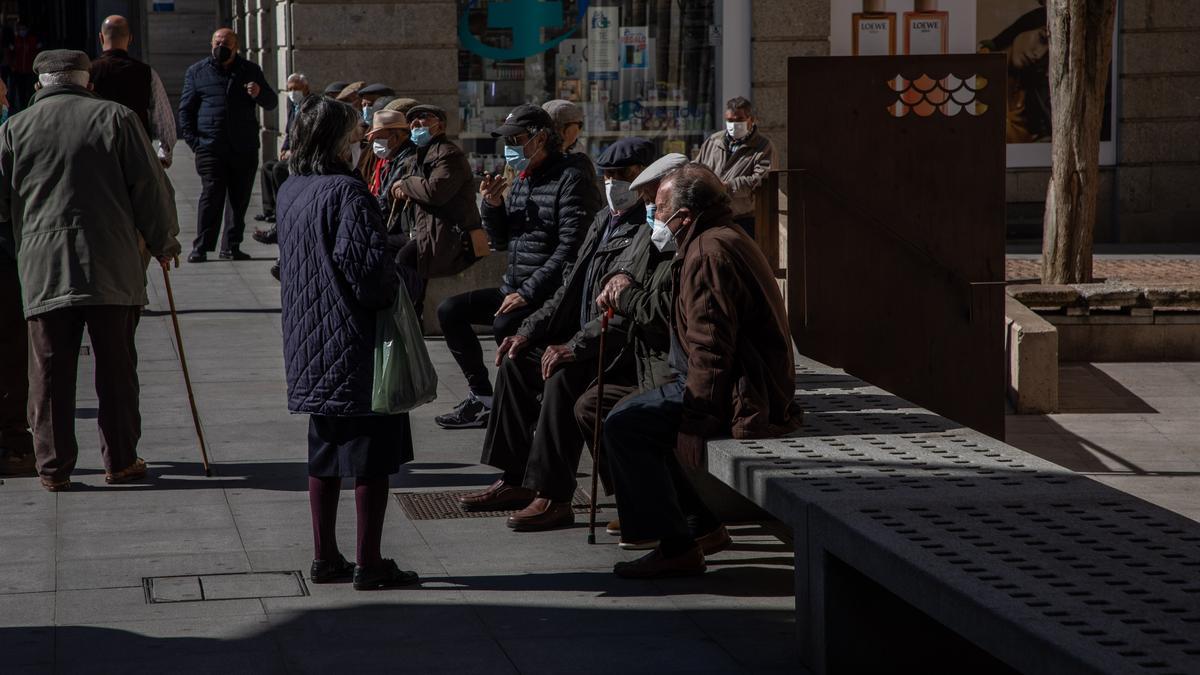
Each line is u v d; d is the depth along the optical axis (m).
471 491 8.80
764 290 6.74
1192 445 10.97
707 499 8.12
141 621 6.50
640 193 7.72
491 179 9.35
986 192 9.21
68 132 8.54
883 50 20.78
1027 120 21.38
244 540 7.74
